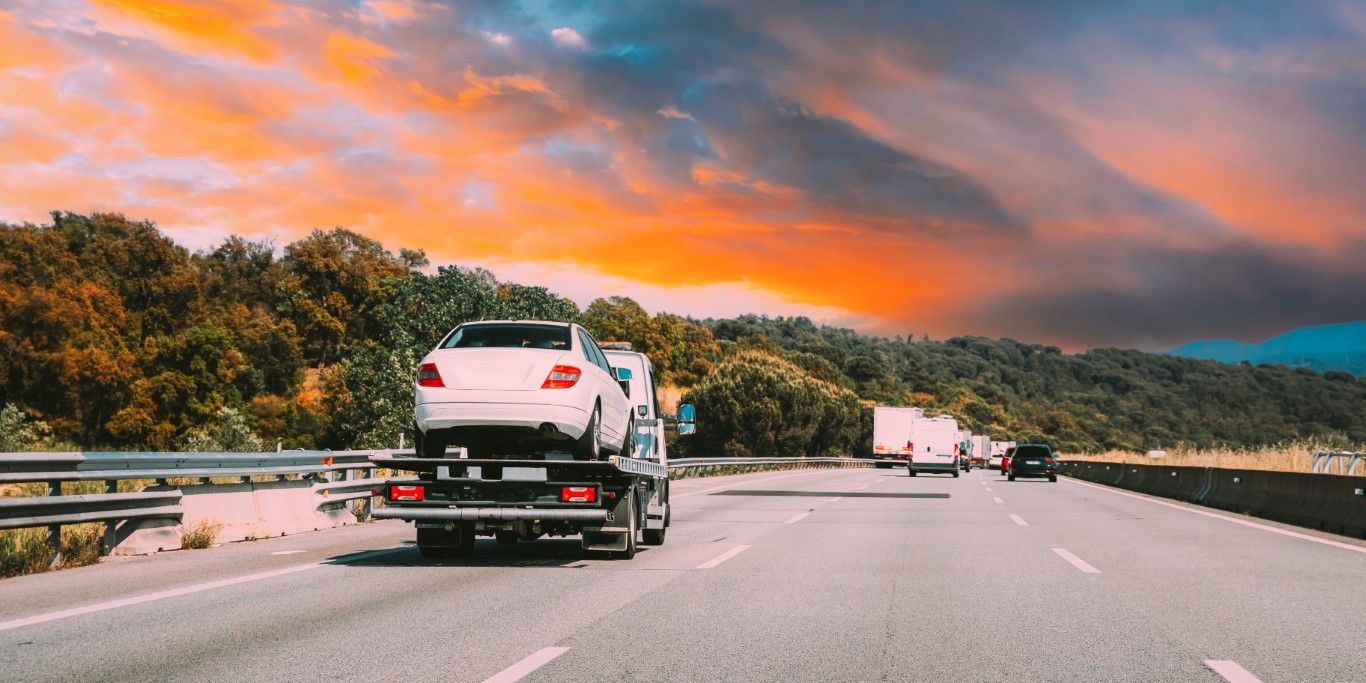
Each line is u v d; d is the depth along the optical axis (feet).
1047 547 45.37
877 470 203.21
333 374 273.95
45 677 18.97
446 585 32.07
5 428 208.74
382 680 18.95
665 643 22.77
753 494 93.45
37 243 292.61
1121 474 124.26
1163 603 29.14
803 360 526.98
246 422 264.93
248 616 25.93
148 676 19.11
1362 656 21.85
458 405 37.50
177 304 321.93
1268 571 36.88
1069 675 19.90
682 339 468.34
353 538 48.32
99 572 34.40
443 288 231.71
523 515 37.35
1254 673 20.17
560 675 19.52
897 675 19.80
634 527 40.24
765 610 27.50
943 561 39.68
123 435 244.63
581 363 38.81
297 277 372.99
